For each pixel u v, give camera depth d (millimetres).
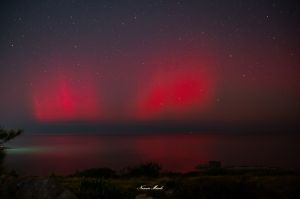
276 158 85562
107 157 96750
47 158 91000
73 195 10312
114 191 12008
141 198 11461
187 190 11953
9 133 15008
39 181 10664
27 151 130250
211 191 11508
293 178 15008
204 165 31672
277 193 11750
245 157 90688
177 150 132875
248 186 11805
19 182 11180
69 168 62000
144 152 122188
